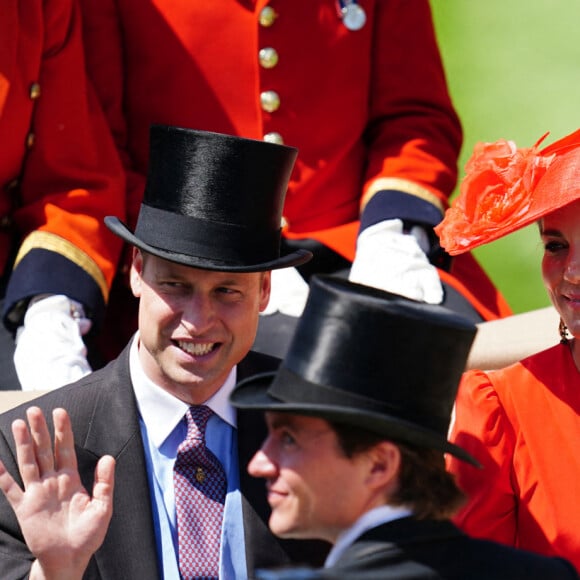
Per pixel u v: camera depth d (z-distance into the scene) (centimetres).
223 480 1354
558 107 3034
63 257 1773
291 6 1920
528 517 1334
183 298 1334
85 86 1875
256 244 1345
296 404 1045
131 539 1305
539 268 2742
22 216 1841
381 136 1991
